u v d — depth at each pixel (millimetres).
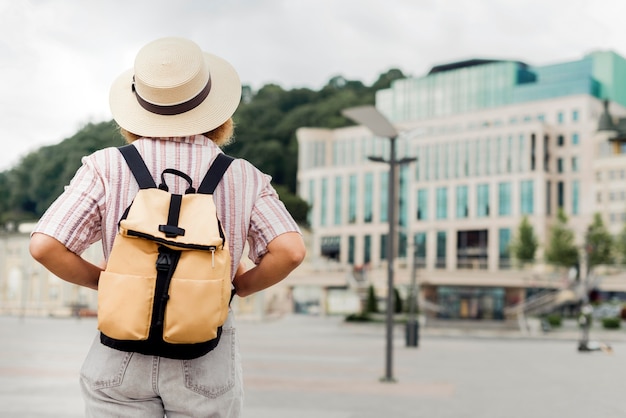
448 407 9375
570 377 14383
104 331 1939
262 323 57469
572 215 94875
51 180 118312
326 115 141500
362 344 27469
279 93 157750
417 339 25750
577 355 22781
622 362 19391
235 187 2145
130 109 2166
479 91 117812
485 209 94375
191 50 2129
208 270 1939
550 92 114938
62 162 117562
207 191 2094
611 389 11984
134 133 2135
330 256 105688
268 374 13859
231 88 2248
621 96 119250
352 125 136750
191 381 2043
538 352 24422
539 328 44844
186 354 1993
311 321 63188
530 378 14039
